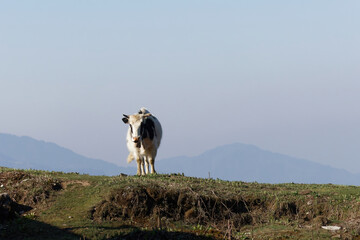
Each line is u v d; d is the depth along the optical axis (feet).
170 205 62.64
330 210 62.64
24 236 54.03
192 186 66.03
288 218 62.49
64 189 65.82
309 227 60.08
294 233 58.29
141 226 59.62
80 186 66.28
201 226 60.13
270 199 64.75
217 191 65.36
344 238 56.29
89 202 62.39
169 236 55.98
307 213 62.75
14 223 57.06
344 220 61.11
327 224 60.49
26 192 64.39
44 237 54.03
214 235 57.82
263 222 62.13
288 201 63.87
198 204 62.28
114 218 60.34
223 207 63.21
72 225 57.31
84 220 58.80
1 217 57.62
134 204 61.57
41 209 61.36
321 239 56.03
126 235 56.13
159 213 59.36
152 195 62.59
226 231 58.90
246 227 61.26
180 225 60.54
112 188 63.82
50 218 59.00
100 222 59.06
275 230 59.41
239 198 64.28
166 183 66.13
